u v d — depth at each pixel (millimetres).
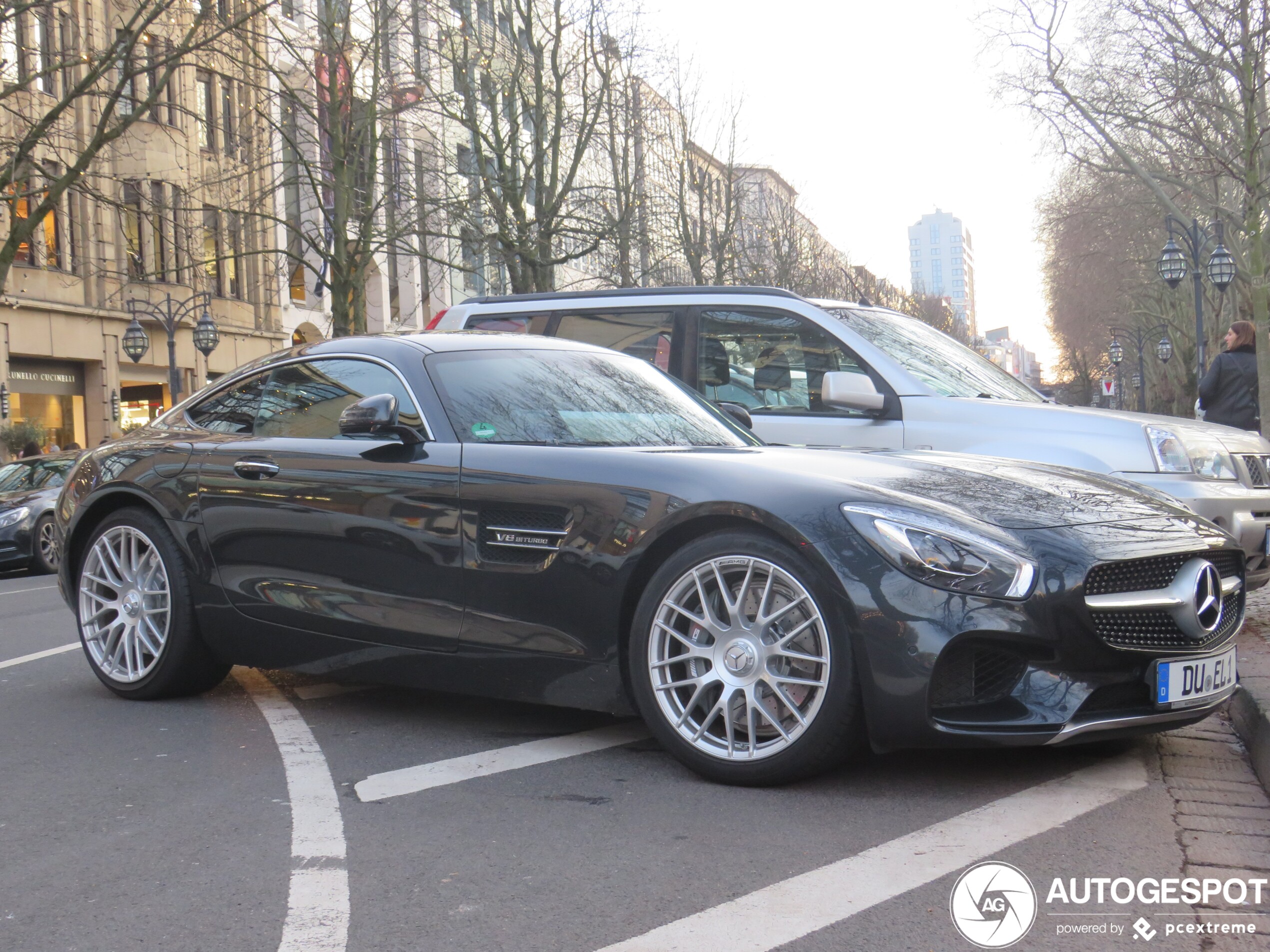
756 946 2566
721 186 40344
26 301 29484
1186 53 23234
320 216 31453
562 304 7973
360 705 5070
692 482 3932
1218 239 28781
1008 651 3533
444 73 29156
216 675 5336
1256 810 3418
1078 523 3762
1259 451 6574
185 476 5172
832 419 6766
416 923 2748
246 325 36969
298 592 4762
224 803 3744
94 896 2996
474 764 4090
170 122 31641
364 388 4879
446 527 4344
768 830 3318
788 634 3689
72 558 5586
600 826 3393
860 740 3695
